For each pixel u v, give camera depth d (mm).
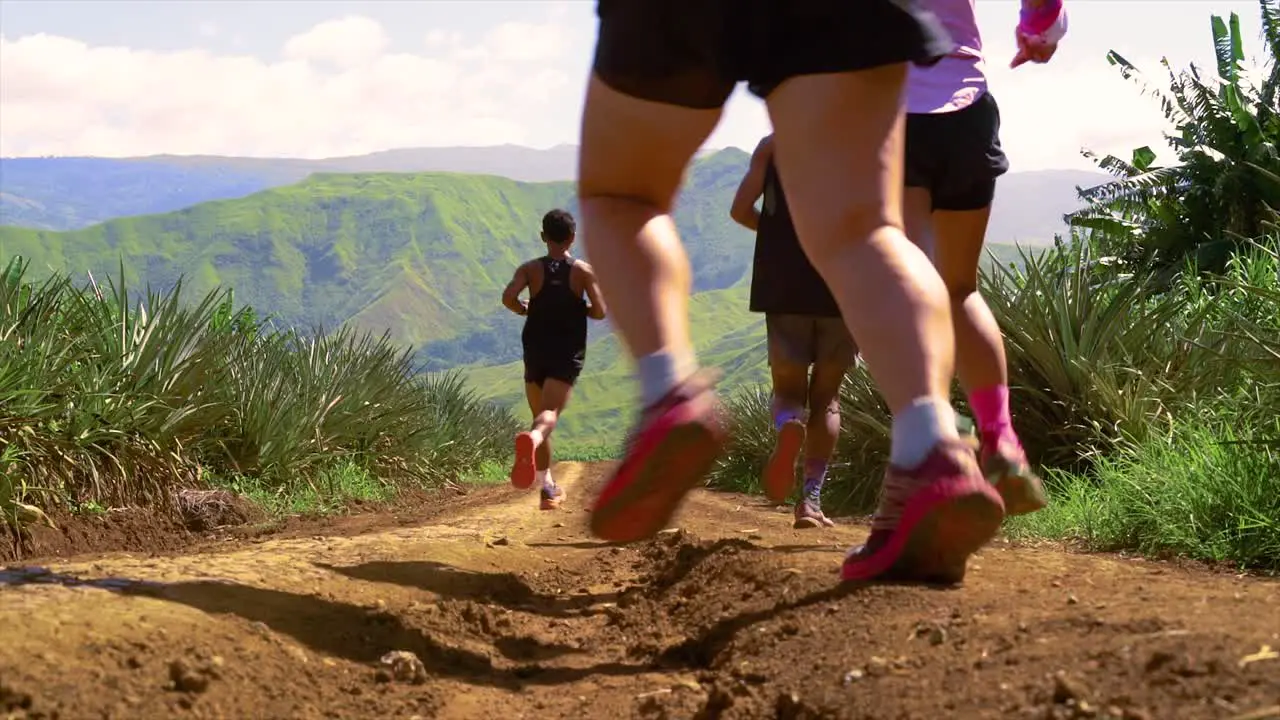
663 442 1850
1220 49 11922
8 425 5066
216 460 7285
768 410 9852
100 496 5395
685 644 2662
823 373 4707
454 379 17891
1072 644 1804
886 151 2047
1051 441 6078
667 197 2156
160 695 1945
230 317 9320
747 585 3006
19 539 4668
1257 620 1846
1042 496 3297
